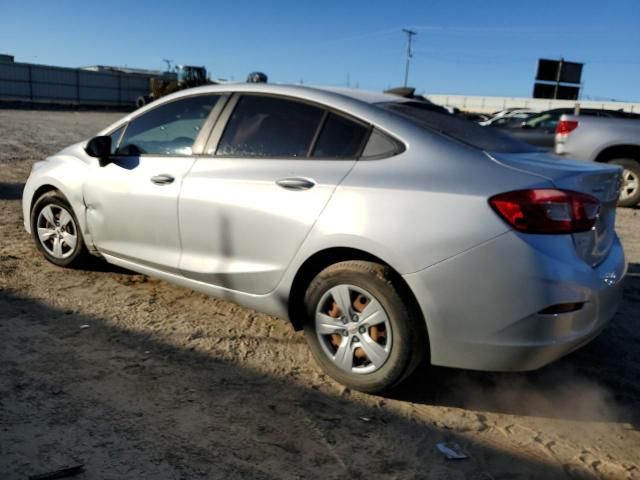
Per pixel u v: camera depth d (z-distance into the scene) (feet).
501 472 8.57
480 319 9.23
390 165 10.24
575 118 30.96
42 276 15.52
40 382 10.17
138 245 13.58
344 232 9.98
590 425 9.98
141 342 12.07
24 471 7.83
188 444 8.73
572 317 9.23
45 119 85.81
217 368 11.17
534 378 11.59
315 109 11.45
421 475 8.39
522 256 8.97
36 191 16.20
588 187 9.78
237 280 11.64
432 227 9.36
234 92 12.66
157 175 12.96
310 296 10.72
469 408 10.34
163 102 13.87
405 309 9.61
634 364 12.38
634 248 22.15
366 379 10.20
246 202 11.27
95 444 8.54
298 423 9.48
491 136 11.53
